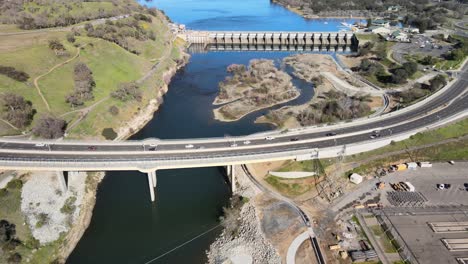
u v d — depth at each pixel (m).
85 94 176.75
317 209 119.38
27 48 195.62
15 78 167.62
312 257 101.50
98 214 122.31
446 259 99.69
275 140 137.00
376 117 160.62
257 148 129.88
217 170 145.25
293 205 121.31
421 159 142.88
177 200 128.62
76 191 125.50
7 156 119.81
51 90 174.00
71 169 116.12
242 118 185.50
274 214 117.75
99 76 198.62
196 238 113.06
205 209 124.81
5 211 110.12
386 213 116.44
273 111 186.62
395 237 106.75
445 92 190.75
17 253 100.25
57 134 146.12
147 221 119.62
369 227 110.81
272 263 100.50
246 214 119.81
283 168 134.25
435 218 114.12
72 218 116.06
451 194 125.00
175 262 104.38
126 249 109.00
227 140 134.50
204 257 106.12
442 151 145.88
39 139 139.88
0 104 151.88
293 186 129.38
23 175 124.38
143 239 112.62
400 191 126.50
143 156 121.75
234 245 108.94
